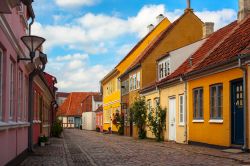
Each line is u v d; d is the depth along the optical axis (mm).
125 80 45250
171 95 26906
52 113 45031
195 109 22688
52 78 43062
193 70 21797
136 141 30094
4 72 11336
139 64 37188
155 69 37250
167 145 23406
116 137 39469
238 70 17391
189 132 23422
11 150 12586
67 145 25859
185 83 23875
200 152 17766
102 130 64438
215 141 19672
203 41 29016
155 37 45094
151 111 30484
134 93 39938
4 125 10539
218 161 14281
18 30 14258
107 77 56469
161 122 28594
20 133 14961
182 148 20594
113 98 53156
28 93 18344
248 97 16422
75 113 100438
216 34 26828
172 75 27219
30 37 14531
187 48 29719
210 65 19453
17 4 8898
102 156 17719
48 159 15891
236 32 21297
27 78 18125
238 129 17672
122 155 18031
